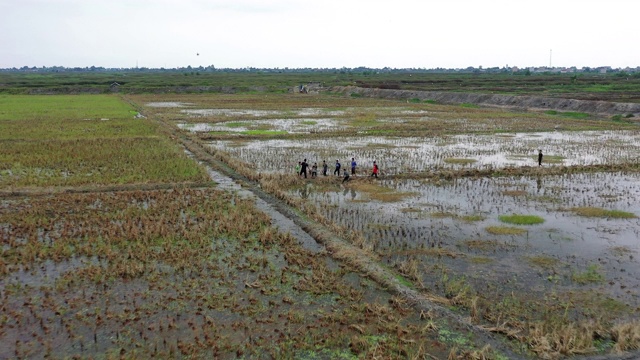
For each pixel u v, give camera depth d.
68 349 11.83
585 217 21.92
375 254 17.27
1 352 11.62
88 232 19.05
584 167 31.80
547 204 23.91
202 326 12.89
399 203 23.97
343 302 14.24
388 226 20.52
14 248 17.61
